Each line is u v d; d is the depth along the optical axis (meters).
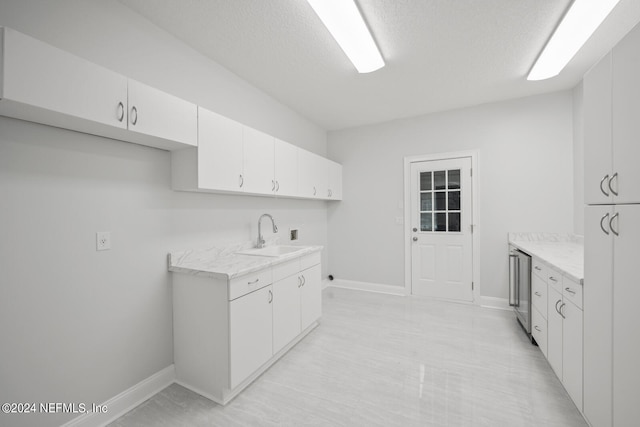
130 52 1.73
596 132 1.35
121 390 1.69
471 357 2.24
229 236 2.53
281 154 2.75
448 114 3.62
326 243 4.39
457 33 2.01
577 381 1.57
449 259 3.65
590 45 2.20
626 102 1.13
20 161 1.30
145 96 1.55
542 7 1.75
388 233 4.03
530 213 3.25
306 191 3.25
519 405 1.69
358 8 1.74
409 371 2.06
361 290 4.17
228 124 2.09
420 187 3.82
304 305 2.60
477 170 3.47
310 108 3.50
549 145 3.15
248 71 2.55
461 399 1.75
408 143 3.87
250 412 1.66
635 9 1.79
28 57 1.11
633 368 1.11
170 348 1.98
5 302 1.26
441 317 3.09
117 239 1.68
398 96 3.16
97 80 1.33
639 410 1.08
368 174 4.14
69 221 1.47
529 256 2.51
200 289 1.84
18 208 1.30
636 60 1.07
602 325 1.32
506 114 3.33
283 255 2.36
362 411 1.66
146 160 1.84
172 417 1.63
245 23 1.90
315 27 1.95
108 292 1.63
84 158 1.52
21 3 1.30
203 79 2.26
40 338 1.36
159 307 1.91
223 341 1.74
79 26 1.50
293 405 1.71
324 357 2.27
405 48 2.20
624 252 1.15
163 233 1.95
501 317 3.08
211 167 1.94
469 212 3.53
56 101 1.18
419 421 1.57
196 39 2.06
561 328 1.80
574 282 1.61
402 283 3.95
